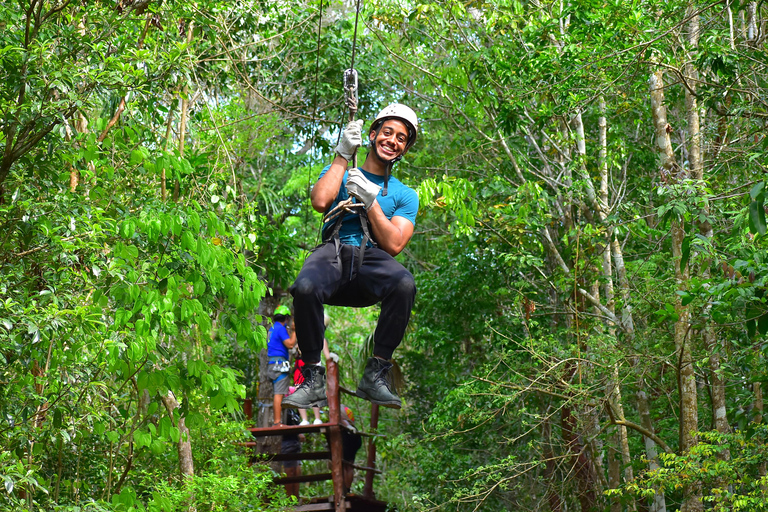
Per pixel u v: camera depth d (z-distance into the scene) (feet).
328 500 30.53
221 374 20.93
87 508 18.57
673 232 30.96
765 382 27.22
